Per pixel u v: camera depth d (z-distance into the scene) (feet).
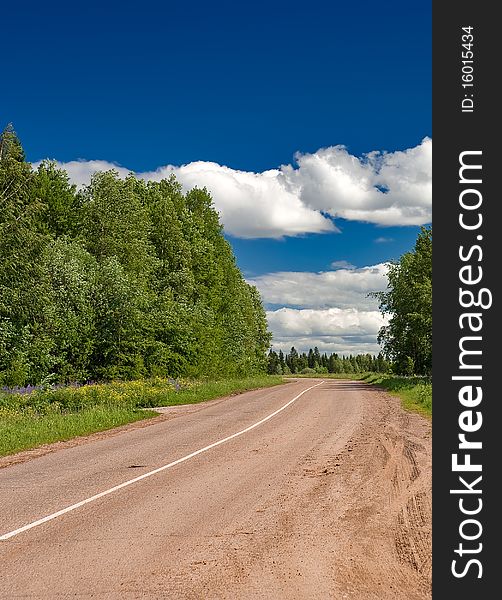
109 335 124.67
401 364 168.14
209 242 186.60
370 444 47.62
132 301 125.70
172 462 41.83
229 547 22.61
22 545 23.03
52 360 107.14
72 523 26.14
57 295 115.44
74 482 35.29
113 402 83.71
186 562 20.94
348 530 24.68
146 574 19.79
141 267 147.74
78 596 17.98
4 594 18.19
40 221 145.18
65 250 125.08
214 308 188.03
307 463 40.40
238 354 209.67
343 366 565.12
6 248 98.84
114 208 146.92
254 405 94.02
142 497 31.04
